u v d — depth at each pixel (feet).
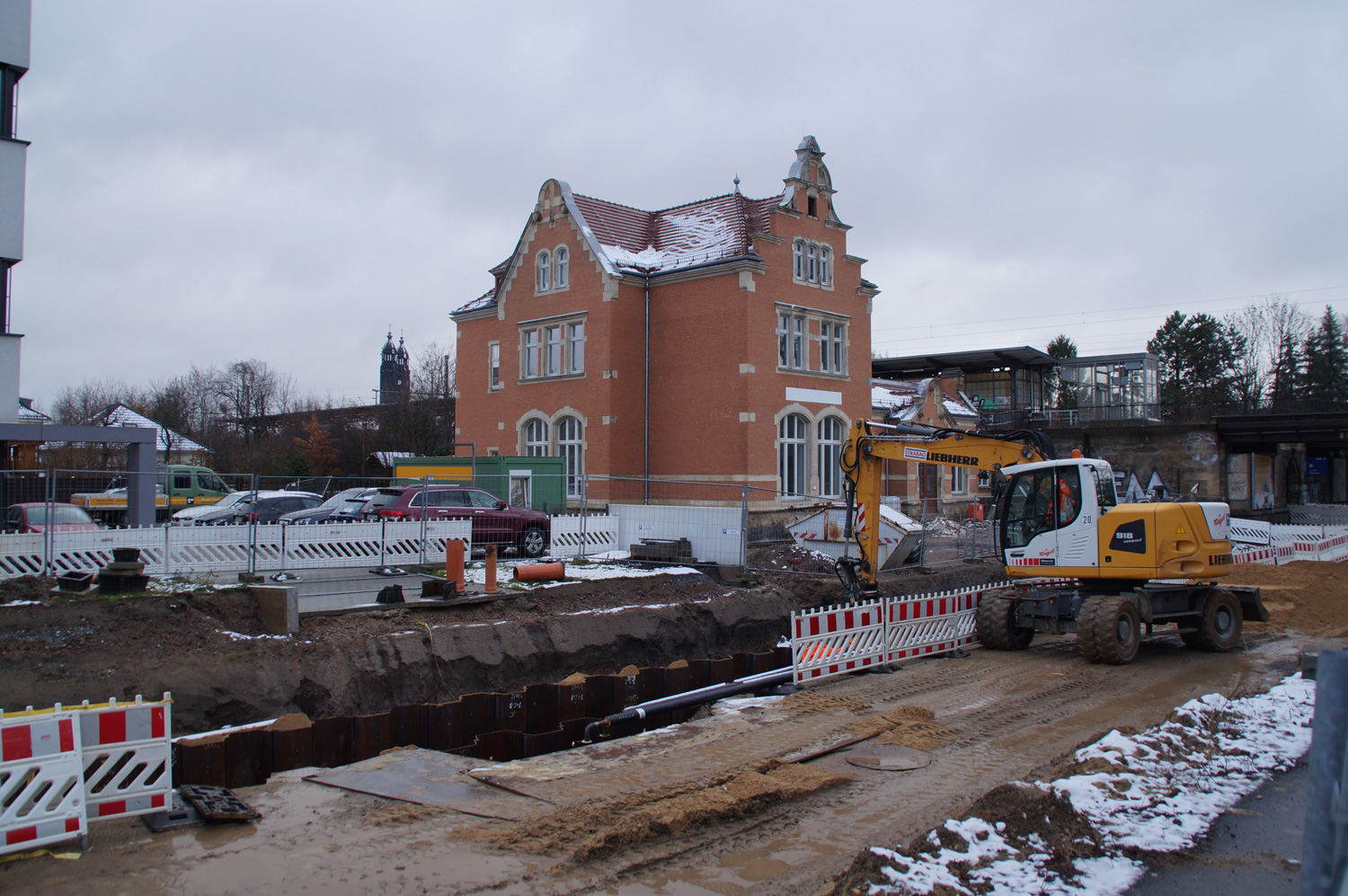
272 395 249.75
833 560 77.87
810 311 105.60
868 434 56.90
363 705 44.60
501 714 45.55
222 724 40.24
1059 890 21.18
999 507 55.72
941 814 25.81
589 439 105.40
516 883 21.15
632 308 105.91
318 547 63.72
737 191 109.50
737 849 23.38
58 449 113.60
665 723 46.93
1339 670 11.72
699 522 76.74
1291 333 266.98
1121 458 151.43
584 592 60.75
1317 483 194.80
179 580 52.49
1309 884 11.78
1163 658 51.39
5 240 70.08
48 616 41.86
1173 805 26.91
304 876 21.42
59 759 22.89
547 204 111.34
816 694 41.63
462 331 124.57
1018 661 50.65
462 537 70.38
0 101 70.74
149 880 21.16
